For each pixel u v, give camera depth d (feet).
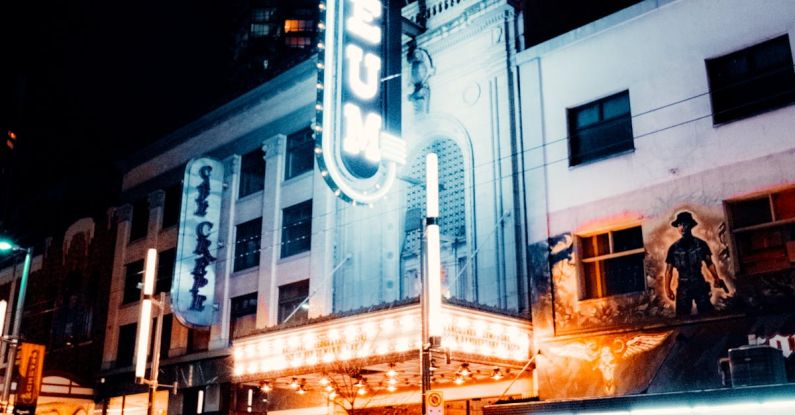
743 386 38.81
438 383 64.44
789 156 47.50
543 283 57.67
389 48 68.13
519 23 66.49
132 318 106.22
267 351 61.72
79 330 115.24
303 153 89.30
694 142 52.06
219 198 96.17
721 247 48.98
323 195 82.28
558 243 57.72
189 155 106.42
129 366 102.37
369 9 67.15
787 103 48.62
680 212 51.57
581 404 42.70
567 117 60.13
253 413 81.97
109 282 113.29
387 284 72.23
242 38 262.67
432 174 44.45
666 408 39.14
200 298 89.81
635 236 54.44
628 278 54.13
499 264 61.82
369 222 75.97
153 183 112.16
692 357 48.29
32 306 128.06
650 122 54.70
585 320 54.54
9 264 138.82
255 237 92.07
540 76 62.59
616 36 58.29
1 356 93.81
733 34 51.90
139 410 97.55
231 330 90.12
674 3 55.26
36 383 92.12
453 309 51.37
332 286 77.56
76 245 123.54
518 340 56.08
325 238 79.71
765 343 45.37
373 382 64.49
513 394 58.44
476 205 65.41
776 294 45.85
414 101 73.36
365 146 62.75
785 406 35.04
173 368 93.40
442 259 67.21
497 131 65.41
